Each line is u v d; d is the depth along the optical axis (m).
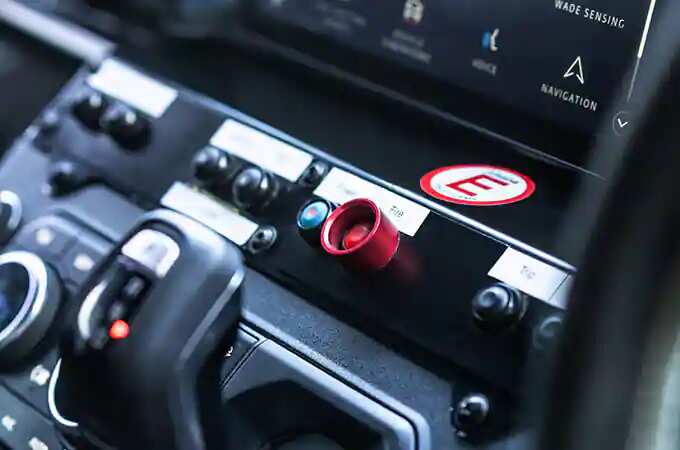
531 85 0.94
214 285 0.79
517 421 0.80
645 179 0.57
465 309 0.85
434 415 0.83
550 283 0.83
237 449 0.84
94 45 1.19
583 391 0.58
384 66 1.03
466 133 0.99
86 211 1.04
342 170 0.96
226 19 1.12
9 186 1.09
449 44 0.98
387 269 0.88
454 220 0.89
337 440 0.85
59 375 0.81
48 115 1.13
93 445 0.86
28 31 1.23
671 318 0.56
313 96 1.07
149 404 0.76
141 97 1.09
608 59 0.89
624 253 0.57
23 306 0.92
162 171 1.04
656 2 0.85
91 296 0.80
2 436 0.91
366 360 0.86
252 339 0.89
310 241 0.91
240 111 1.06
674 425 0.58
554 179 0.94
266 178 0.97
